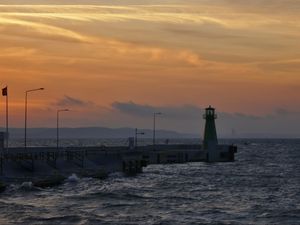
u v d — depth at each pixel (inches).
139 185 5231.3
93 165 6505.9
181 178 6200.8
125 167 6604.3
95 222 3110.2
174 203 3949.3
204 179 6102.4
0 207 3575.3
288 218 3385.8
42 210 3489.2
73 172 5654.5
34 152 5949.8
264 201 4153.5
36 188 4596.5
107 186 5000.0
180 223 3134.8
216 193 4660.4
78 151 6565.0
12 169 5265.8
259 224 3184.1
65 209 3548.2
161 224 3085.6
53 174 5354.3
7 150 6387.8
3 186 4357.8
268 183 5698.8
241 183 5669.3
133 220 3189.0
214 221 3225.9
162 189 4906.5
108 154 6806.1
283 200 4229.8
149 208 3678.6
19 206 3627.0
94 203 3865.7
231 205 3905.0
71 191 4527.6
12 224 3004.4
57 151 6348.4
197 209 3673.7
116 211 3523.6
